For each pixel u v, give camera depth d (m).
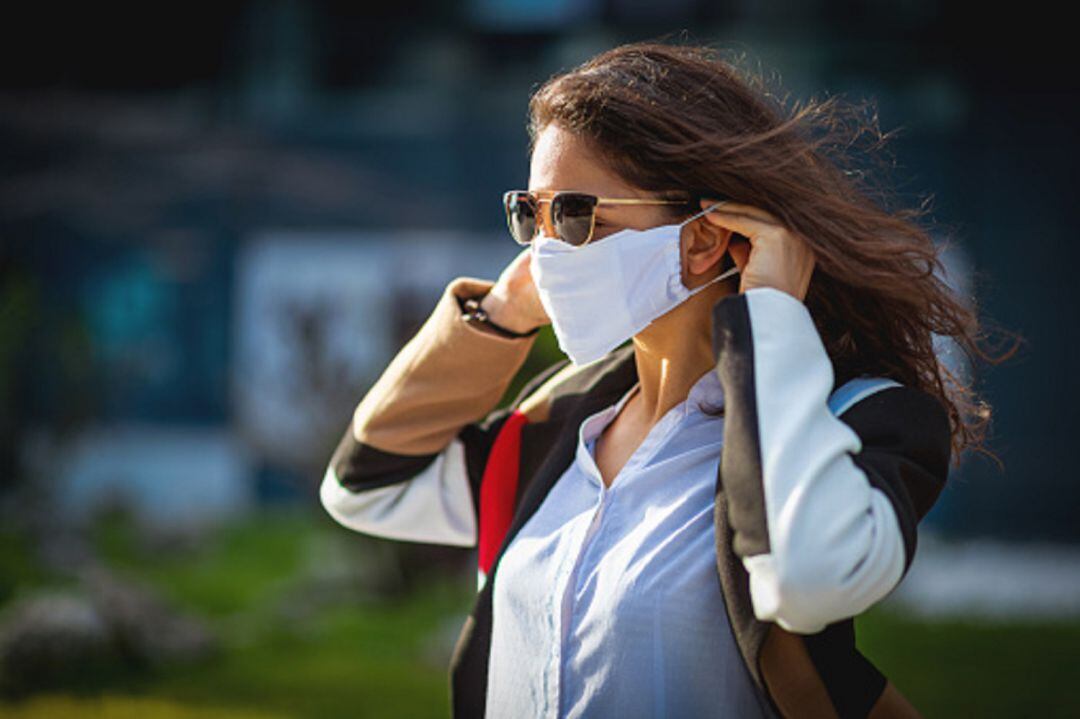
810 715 2.58
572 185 2.80
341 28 22.89
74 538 16.55
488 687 2.96
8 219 21.47
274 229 22.42
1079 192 19.05
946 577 15.82
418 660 10.80
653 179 2.75
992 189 19.25
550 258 2.80
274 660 10.76
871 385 2.70
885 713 2.73
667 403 2.93
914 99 19.80
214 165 21.69
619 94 2.73
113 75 24.08
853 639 2.68
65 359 17.89
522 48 22.41
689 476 2.79
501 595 2.95
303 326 15.18
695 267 2.85
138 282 22.61
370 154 22.33
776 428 2.44
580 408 3.17
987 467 18.86
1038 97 19.20
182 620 10.95
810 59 20.61
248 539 18.31
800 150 2.76
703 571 2.64
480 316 3.21
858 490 2.38
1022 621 12.80
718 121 2.75
